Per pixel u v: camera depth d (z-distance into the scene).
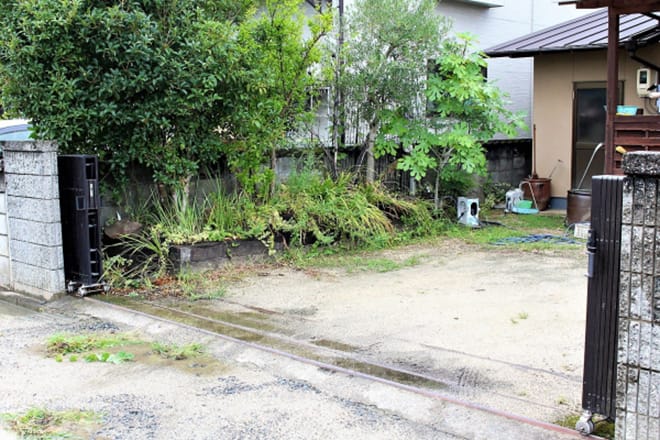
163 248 6.62
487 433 3.28
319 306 5.64
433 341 4.67
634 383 2.86
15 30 5.92
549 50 10.09
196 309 5.58
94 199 5.95
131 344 4.78
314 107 8.55
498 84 12.48
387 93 8.69
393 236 8.27
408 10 8.62
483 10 12.16
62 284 6.02
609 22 7.57
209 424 3.46
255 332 4.92
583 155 10.77
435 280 6.47
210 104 6.42
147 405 3.71
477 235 8.74
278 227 7.38
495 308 5.45
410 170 9.32
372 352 4.46
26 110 6.20
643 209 2.78
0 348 4.71
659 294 2.76
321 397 3.79
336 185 8.34
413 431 3.35
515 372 4.05
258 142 7.29
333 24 8.52
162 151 6.65
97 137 6.45
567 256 7.46
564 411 3.48
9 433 3.37
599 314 3.07
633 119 7.67
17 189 6.19
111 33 5.89
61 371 4.23
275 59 7.61
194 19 6.54
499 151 11.72
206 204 7.48
